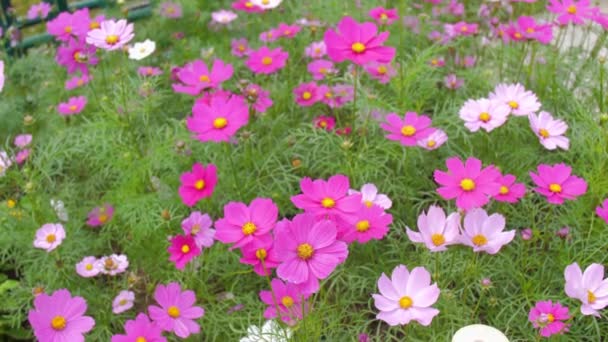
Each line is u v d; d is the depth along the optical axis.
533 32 1.41
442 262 1.21
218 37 1.81
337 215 0.99
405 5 1.74
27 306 1.26
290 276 0.93
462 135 1.44
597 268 0.98
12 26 1.71
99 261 1.22
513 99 1.27
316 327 1.06
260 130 1.49
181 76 1.35
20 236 1.27
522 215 1.33
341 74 1.68
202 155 1.42
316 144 1.38
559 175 1.11
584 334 1.17
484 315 1.22
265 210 1.00
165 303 1.07
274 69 1.44
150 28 1.81
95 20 1.43
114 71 1.53
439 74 1.61
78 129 1.45
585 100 1.51
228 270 1.26
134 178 1.32
